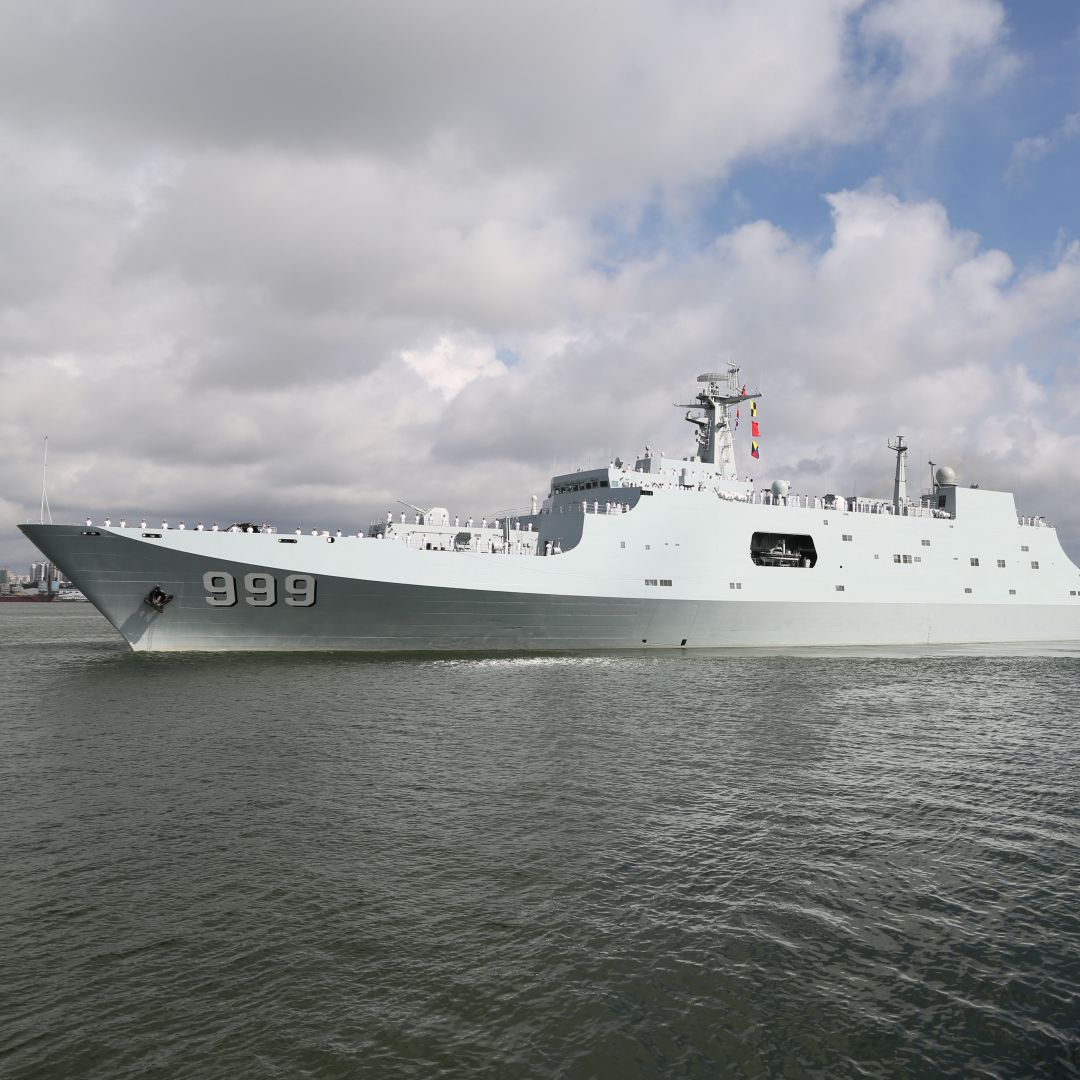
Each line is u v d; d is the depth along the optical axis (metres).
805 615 47.44
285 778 19.39
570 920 12.31
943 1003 10.33
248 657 38.22
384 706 28.23
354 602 37.72
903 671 41.34
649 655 43.75
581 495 47.34
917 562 51.00
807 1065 9.08
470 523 45.00
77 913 12.30
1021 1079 8.90
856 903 13.10
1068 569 57.47
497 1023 9.73
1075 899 13.39
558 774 20.11
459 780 19.42
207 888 13.21
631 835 15.92
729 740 24.31
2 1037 9.31
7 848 14.85
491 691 31.58
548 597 40.12
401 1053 9.16
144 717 26.16
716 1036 9.55
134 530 34.59
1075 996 10.50
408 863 14.34
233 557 35.34
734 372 52.16
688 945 11.63
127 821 16.33
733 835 16.06
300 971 10.78
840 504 48.84
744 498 47.03
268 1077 8.73
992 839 16.14
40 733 23.92
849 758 22.59
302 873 13.84
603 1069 8.94
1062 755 23.48
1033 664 46.09
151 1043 9.27
